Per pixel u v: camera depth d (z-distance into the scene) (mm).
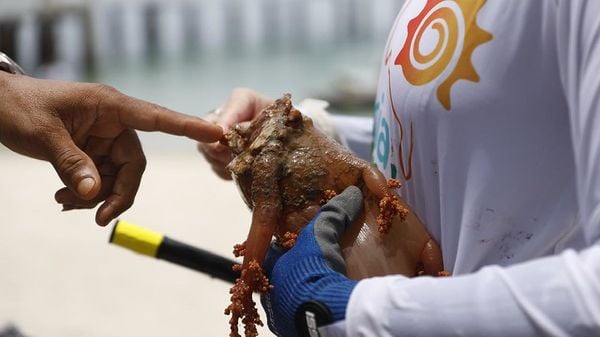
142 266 5273
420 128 2428
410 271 2426
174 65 11180
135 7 11680
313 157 2438
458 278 2287
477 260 2414
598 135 2268
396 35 2482
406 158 2459
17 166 7520
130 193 2535
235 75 10484
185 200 6312
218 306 4688
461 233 2418
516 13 2371
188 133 2502
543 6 2357
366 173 2434
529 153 2383
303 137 2445
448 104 2400
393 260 2418
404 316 2283
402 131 2453
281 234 2432
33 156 2504
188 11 12250
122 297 4809
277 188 2428
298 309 2344
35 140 2480
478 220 2406
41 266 5258
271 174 2426
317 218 2406
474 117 2391
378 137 2527
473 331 2262
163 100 9672
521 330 2250
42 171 7340
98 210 2527
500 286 2266
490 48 2383
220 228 5648
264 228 2414
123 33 11617
